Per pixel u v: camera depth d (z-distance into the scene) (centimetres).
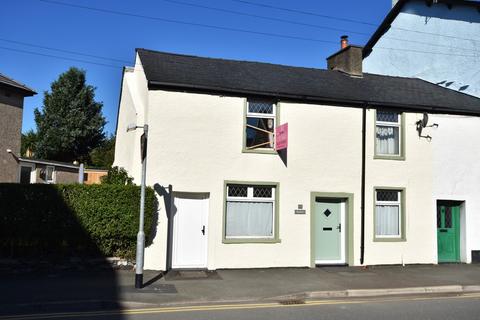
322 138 1475
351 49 1784
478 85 2070
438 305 958
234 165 1387
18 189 1209
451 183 1590
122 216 1253
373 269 1412
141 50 1599
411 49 2194
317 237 1473
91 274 1211
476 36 2094
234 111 1402
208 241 1351
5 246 1212
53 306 898
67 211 1227
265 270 1357
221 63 1639
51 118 3809
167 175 1325
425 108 1569
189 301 966
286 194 1426
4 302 905
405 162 1551
